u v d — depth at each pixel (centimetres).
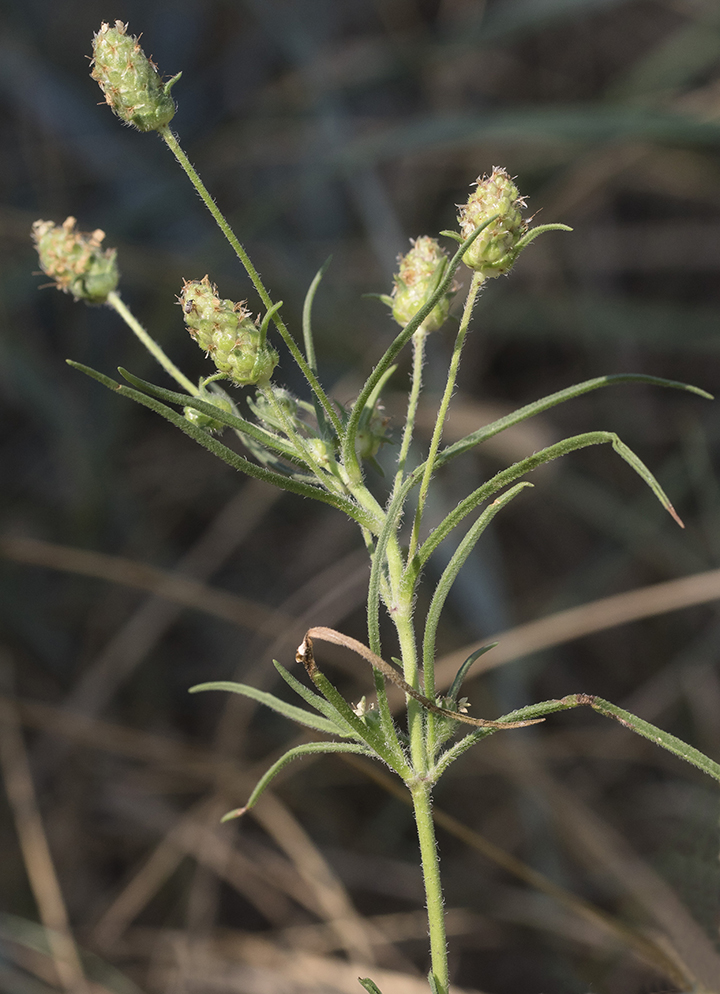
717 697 52
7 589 58
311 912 48
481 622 50
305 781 52
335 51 75
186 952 43
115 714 55
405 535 51
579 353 66
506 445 54
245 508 57
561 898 34
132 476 62
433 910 26
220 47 80
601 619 43
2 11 74
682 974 33
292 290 60
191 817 47
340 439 26
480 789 51
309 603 54
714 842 34
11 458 64
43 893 43
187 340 62
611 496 59
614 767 53
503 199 26
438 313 27
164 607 54
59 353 66
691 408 64
